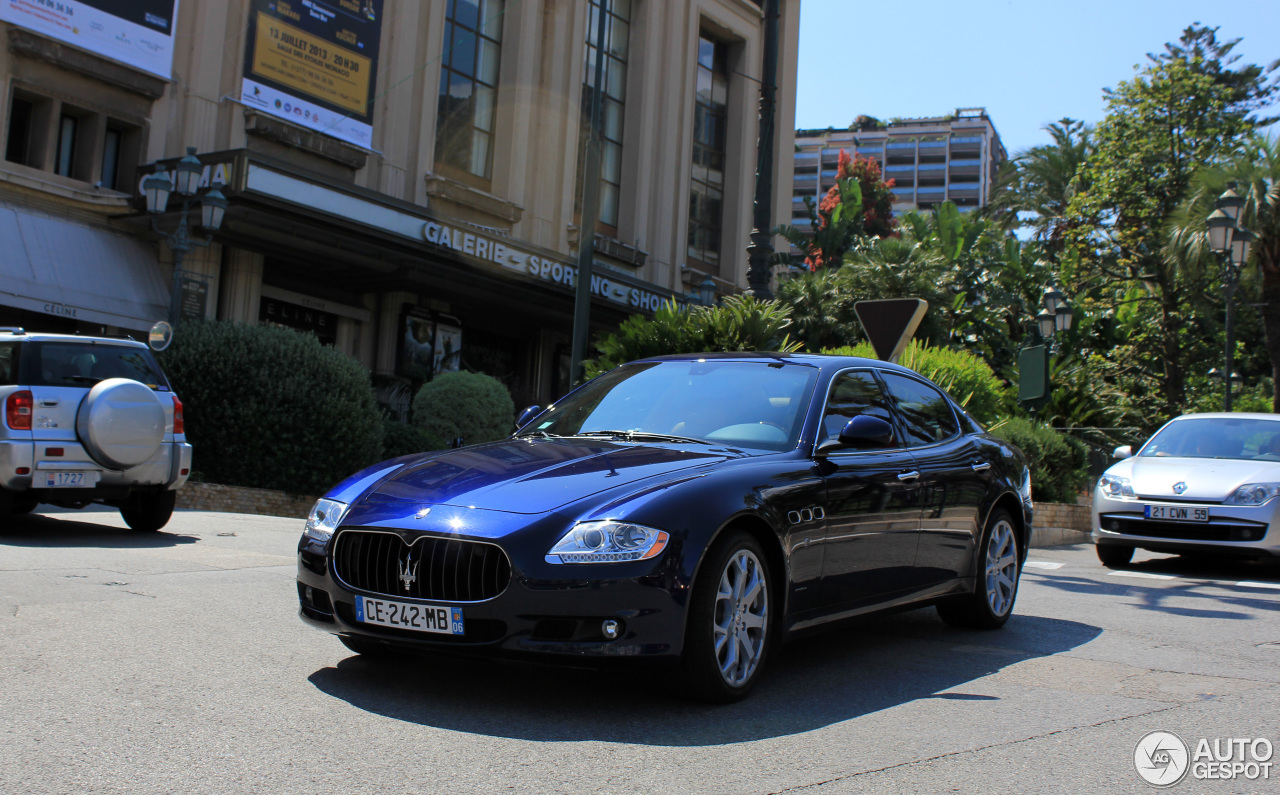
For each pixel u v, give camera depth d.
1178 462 10.20
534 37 27.12
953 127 116.50
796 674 4.59
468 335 26.58
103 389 7.94
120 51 18.08
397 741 3.28
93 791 2.71
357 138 21.94
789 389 4.93
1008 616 6.16
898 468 5.04
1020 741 3.58
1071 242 32.16
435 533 3.67
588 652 3.54
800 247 35.09
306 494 13.62
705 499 3.85
